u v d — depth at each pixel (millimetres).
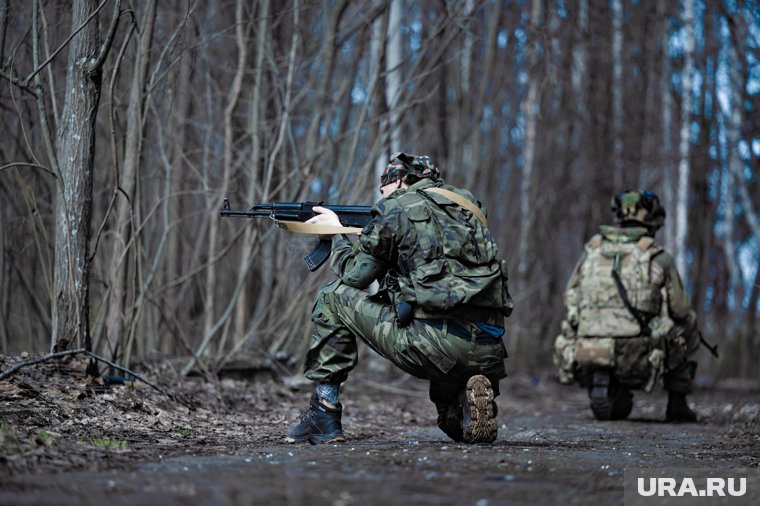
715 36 30219
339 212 8328
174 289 15812
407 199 7727
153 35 12953
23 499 5113
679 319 13117
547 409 16891
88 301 10305
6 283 12789
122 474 6008
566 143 34938
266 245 15672
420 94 21734
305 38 17234
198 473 6098
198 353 13594
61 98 12672
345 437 8266
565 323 13641
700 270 33031
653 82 31922
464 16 17078
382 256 7777
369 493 5438
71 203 10141
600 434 11047
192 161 16031
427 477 6055
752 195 34594
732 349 29625
